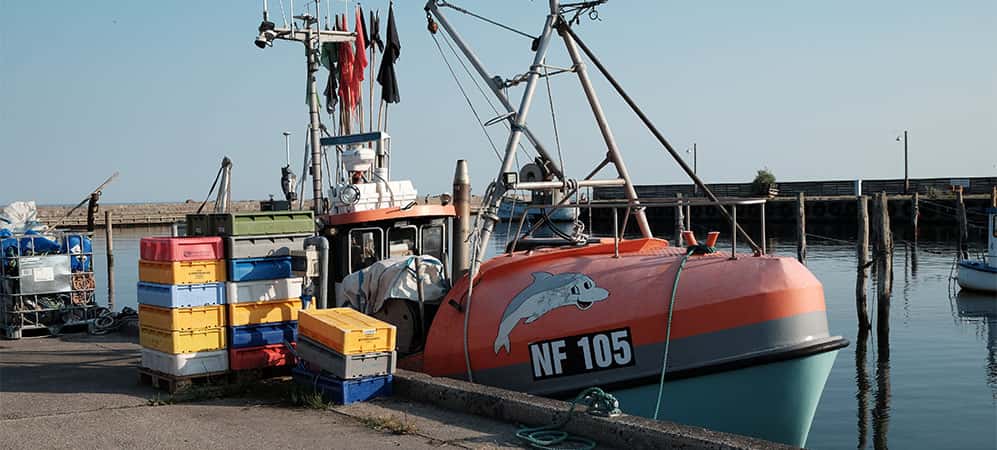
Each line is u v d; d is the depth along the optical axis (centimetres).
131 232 6088
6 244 1179
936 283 2648
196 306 745
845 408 1205
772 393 631
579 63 859
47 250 1205
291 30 1116
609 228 4791
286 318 789
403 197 1077
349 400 671
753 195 5572
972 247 3847
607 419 546
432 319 797
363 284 827
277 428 600
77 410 670
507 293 727
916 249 3675
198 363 744
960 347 1661
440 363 745
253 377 744
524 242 877
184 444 561
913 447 1016
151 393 740
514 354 699
